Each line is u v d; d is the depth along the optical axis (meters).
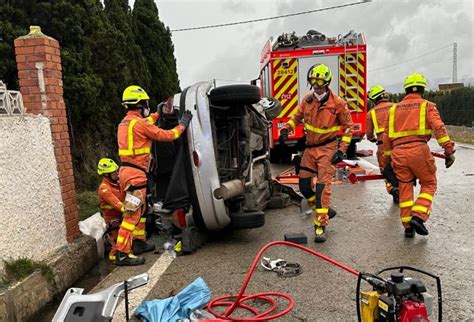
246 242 5.41
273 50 11.21
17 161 4.08
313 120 5.35
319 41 11.39
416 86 5.16
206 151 4.94
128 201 4.88
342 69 11.02
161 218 5.96
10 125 4.00
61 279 4.41
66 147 5.09
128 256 4.97
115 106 10.38
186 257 5.02
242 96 4.97
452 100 24.50
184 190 5.07
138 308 3.51
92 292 4.27
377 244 4.96
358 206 6.91
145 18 14.68
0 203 3.79
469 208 6.31
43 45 4.72
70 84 7.86
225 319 3.23
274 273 4.29
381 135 7.24
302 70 11.05
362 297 2.60
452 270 4.07
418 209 4.95
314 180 5.72
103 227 5.93
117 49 10.34
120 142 4.92
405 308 2.28
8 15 7.22
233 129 5.45
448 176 9.01
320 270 4.29
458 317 3.19
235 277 4.27
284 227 5.97
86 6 8.98
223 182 5.33
